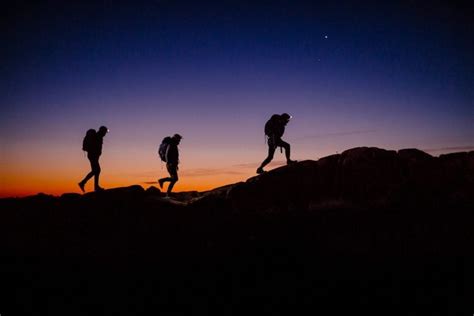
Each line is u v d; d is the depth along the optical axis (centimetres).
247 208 1058
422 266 902
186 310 867
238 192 1083
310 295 871
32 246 1073
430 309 802
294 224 1014
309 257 959
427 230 938
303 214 1021
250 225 1033
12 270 995
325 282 895
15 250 1062
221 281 935
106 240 1051
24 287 950
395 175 1013
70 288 945
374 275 898
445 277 869
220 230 1035
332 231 983
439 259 906
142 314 870
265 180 1085
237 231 1028
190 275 960
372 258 934
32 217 1124
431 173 1002
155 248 1028
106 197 1130
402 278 884
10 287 951
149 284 947
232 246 1009
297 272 930
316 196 1037
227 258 989
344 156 1073
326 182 1048
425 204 969
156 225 1059
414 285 864
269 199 1055
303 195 1047
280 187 1064
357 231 969
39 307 895
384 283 877
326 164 1073
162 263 999
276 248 987
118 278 969
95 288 944
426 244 928
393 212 973
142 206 1102
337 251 959
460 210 944
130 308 888
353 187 1015
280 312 838
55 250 1055
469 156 1012
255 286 909
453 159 1021
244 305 862
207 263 987
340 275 908
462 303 810
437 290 846
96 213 1095
